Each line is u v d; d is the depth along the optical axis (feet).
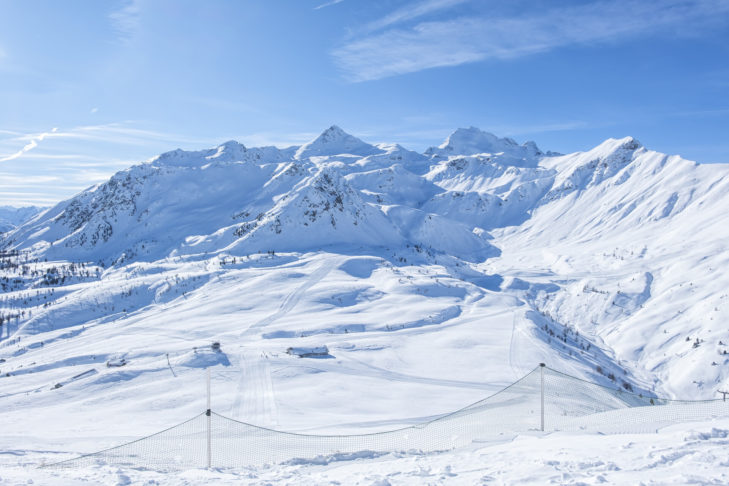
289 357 396.98
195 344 464.65
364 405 276.62
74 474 73.92
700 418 92.02
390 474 64.69
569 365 434.30
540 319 636.89
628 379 553.23
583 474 54.24
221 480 69.05
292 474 73.36
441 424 145.48
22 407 290.76
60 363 418.51
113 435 180.04
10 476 68.08
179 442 141.08
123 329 594.65
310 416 238.48
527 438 86.74
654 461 56.24
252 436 149.89
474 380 362.12
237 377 337.11
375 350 447.83
